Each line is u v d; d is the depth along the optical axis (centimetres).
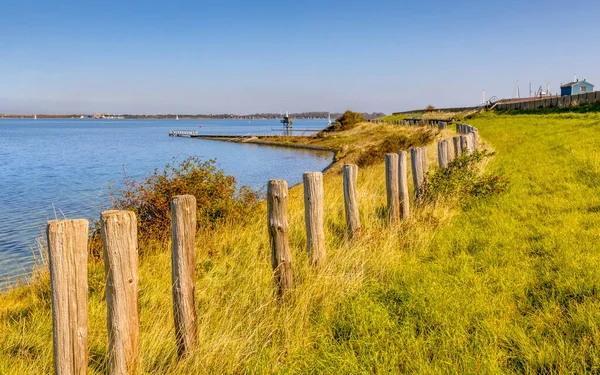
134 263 298
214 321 422
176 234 344
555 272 498
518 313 421
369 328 397
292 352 371
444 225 729
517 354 357
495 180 927
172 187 801
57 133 13188
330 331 402
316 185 521
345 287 477
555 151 1466
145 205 796
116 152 5738
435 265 556
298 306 431
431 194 855
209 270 591
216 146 7081
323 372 343
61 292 268
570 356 340
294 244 630
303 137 7331
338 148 5341
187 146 7119
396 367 343
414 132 3541
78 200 2186
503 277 499
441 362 346
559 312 412
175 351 372
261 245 678
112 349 296
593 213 716
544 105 4612
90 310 478
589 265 494
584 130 2000
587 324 378
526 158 1415
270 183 459
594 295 429
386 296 457
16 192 2481
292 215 789
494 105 6275
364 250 575
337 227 729
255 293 477
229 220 827
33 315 500
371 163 2234
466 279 504
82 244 274
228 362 357
